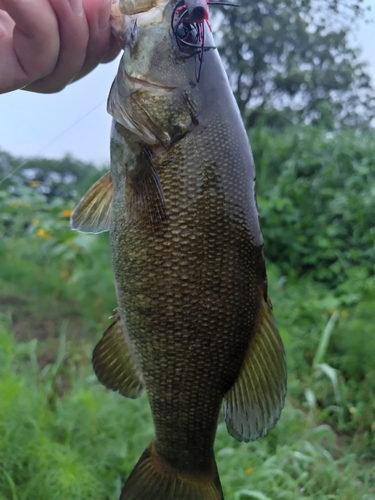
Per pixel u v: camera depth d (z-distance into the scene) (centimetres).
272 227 101
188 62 24
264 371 25
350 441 59
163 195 24
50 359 64
